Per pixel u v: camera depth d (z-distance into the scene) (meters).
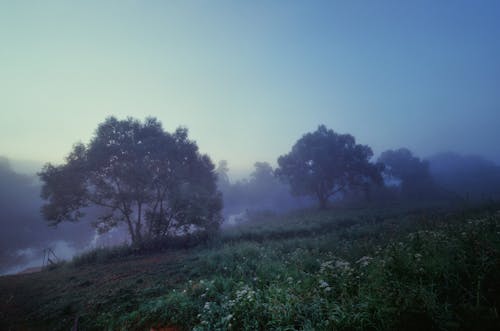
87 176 15.77
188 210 16.36
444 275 3.96
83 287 8.63
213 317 4.56
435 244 5.50
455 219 11.38
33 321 6.18
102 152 15.30
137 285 8.05
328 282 5.02
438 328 2.98
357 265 6.18
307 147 35.88
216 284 6.45
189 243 15.55
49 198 15.56
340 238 13.06
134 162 16.36
